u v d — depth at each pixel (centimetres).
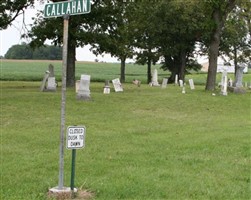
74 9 654
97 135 1327
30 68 9462
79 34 3162
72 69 3409
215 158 1010
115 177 814
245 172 876
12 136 1260
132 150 1095
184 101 2439
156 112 2048
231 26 5534
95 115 1816
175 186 755
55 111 1848
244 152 1087
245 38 6291
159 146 1162
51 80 2820
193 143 1210
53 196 673
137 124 1620
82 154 1028
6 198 668
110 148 1119
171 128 1543
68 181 775
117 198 682
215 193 718
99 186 742
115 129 1472
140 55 5950
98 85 4106
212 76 3350
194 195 707
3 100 2120
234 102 2550
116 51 3422
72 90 2948
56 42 3388
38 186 739
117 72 9825
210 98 2614
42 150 1070
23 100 2134
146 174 840
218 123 1739
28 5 3400
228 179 816
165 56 6131
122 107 2111
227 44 6050
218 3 3178
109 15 3316
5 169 868
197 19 5450
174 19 5575
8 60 12719
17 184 755
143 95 2661
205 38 5828
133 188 734
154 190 728
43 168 882
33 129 1402
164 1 5444
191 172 867
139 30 5731
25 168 877
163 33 5822
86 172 852
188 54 6412
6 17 3350
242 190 741
